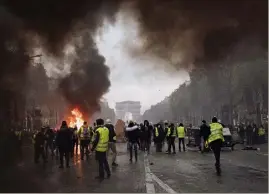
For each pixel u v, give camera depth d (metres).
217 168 11.42
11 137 19.09
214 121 11.91
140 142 23.36
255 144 27.16
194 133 26.70
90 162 16.48
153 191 8.28
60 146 14.15
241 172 11.45
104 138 11.03
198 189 8.45
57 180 10.56
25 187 9.26
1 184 9.81
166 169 12.65
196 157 17.61
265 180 9.76
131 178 10.62
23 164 15.75
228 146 21.58
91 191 8.51
